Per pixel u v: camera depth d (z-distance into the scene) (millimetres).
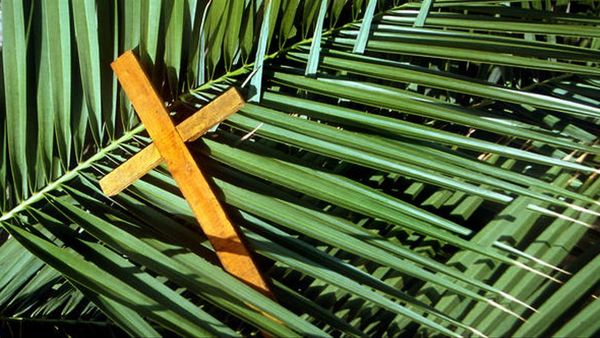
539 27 1017
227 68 989
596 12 1178
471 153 1067
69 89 941
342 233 898
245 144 956
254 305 843
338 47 1030
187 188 904
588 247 1003
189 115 989
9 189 969
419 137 938
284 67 1010
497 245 928
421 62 1131
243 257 893
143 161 917
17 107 941
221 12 943
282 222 907
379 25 1045
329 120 960
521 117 1100
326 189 915
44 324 950
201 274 858
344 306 952
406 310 865
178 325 817
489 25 1028
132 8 952
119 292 838
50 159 955
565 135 1070
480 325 909
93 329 969
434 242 981
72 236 904
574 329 862
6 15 937
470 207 1005
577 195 906
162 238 904
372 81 1093
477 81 982
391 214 903
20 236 889
